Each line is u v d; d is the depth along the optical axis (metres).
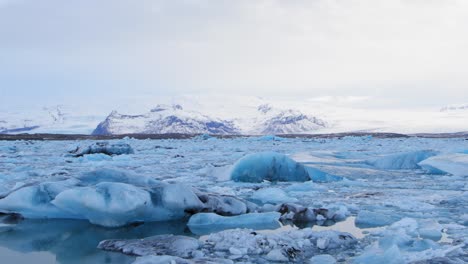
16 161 20.16
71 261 5.12
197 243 5.50
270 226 6.91
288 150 30.78
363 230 6.57
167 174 14.26
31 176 13.01
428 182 12.53
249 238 5.53
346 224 7.01
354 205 8.33
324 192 10.52
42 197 7.56
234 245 5.40
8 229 6.77
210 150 31.55
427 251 5.01
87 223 7.20
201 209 7.69
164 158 22.80
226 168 13.41
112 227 6.91
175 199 7.35
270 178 12.77
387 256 4.80
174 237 5.77
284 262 4.91
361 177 13.88
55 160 21.03
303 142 48.12
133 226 6.98
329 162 16.89
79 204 6.98
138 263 4.61
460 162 14.62
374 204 8.66
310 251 5.34
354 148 34.06
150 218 7.34
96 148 26.19
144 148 34.41
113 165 18.31
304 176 12.97
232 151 29.97
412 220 6.61
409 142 48.66
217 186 11.27
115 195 6.89
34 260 5.18
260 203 9.11
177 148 34.50
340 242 5.61
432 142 48.47
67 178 8.82
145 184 8.02
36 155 25.67
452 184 11.92
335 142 48.47
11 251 5.55
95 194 6.89
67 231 6.65
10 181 11.23
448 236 6.02
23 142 47.59
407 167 16.88
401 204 8.44
